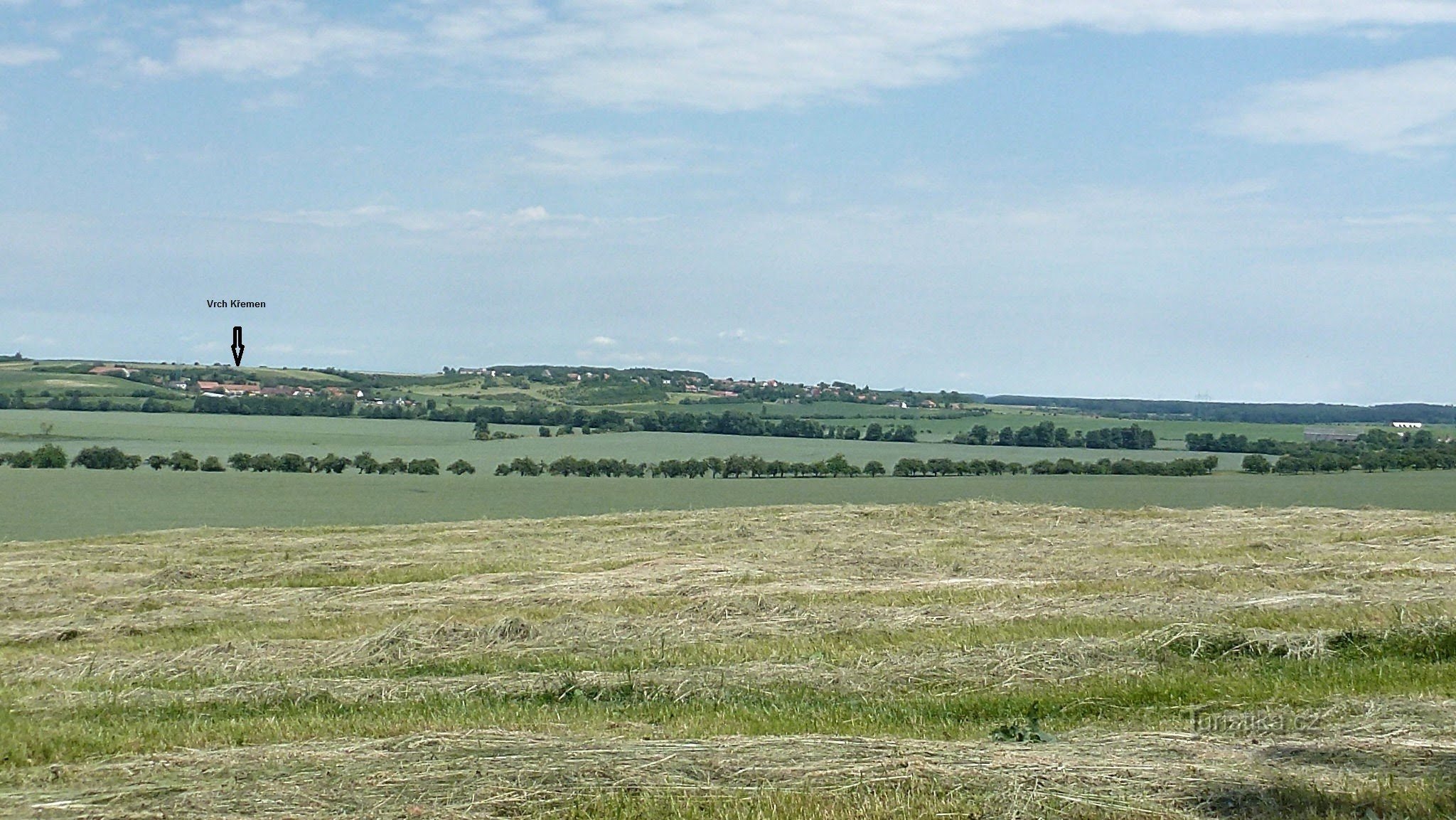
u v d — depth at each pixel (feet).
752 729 33.09
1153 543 75.77
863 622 48.96
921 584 58.29
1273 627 45.34
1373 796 25.17
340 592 61.21
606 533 84.89
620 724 33.71
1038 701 35.88
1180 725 32.73
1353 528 81.97
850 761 27.96
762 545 77.30
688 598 56.13
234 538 85.66
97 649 48.52
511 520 95.35
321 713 36.45
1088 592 55.72
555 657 43.91
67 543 83.61
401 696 38.27
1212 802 25.25
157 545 81.92
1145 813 24.71
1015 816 24.64
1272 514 91.25
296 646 46.55
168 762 29.14
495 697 37.93
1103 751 28.96
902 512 92.73
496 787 26.48
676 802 25.73
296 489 148.25
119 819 25.13
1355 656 40.78
